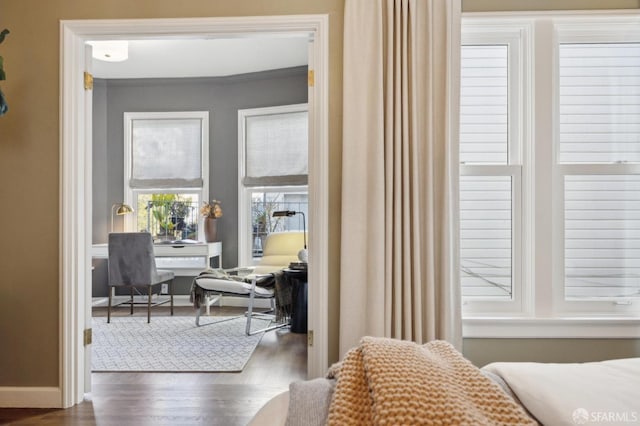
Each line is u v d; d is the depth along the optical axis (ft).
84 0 7.29
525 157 7.43
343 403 2.34
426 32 6.93
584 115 7.43
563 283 7.39
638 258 7.38
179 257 15.66
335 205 7.14
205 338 11.62
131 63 15.19
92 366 9.21
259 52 14.26
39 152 7.31
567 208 7.42
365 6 6.93
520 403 2.70
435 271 6.91
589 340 7.07
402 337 6.77
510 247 7.48
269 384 8.23
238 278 13.35
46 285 7.29
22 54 7.30
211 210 16.07
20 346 7.26
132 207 16.92
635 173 7.38
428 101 6.87
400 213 6.79
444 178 6.86
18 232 7.30
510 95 7.52
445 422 2.00
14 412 6.99
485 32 7.49
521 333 7.05
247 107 16.37
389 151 6.82
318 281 7.13
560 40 7.44
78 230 7.45
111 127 16.84
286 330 12.56
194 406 7.21
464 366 2.64
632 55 7.45
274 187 16.10
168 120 16.79
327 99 7.13
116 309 15.62
